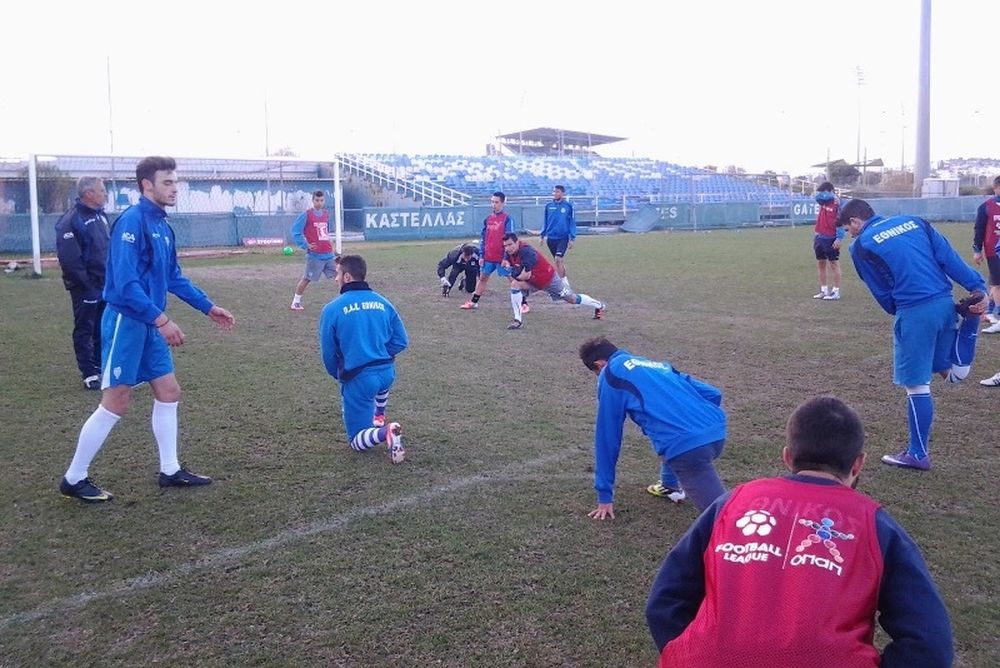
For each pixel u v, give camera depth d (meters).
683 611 2.25
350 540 4.62
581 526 4.78
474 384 8.06
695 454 4.23
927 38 40.78
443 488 5.36
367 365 5.92
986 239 10.73
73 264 7.70
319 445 6.24
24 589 4.10
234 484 5.46
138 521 4.88
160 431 5.36
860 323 11.30
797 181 49.12
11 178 26.16
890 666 2.02
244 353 9.55
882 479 5.49
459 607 3.90
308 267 12.70
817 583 2.01
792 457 2.36
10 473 5.66
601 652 3.54
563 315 12.27
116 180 27.73
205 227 26.28
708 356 9.28
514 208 33.59
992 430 6.50
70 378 8.34
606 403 4.55
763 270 18.09
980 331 10.56
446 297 14.34
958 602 3.92
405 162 44.47
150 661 3.49
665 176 48.88
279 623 3.77
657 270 18.23
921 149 42.00
